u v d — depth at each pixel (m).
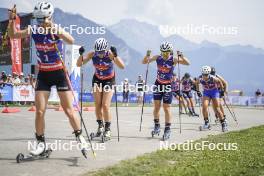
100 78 11.70
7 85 30.72
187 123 19.00
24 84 31.84
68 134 12.67
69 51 24.09
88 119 18.97
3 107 27.88
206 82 15.84
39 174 6.99
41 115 8.25
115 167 7.45
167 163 8.02
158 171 7.06
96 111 12.16
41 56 8.17
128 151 9.70
